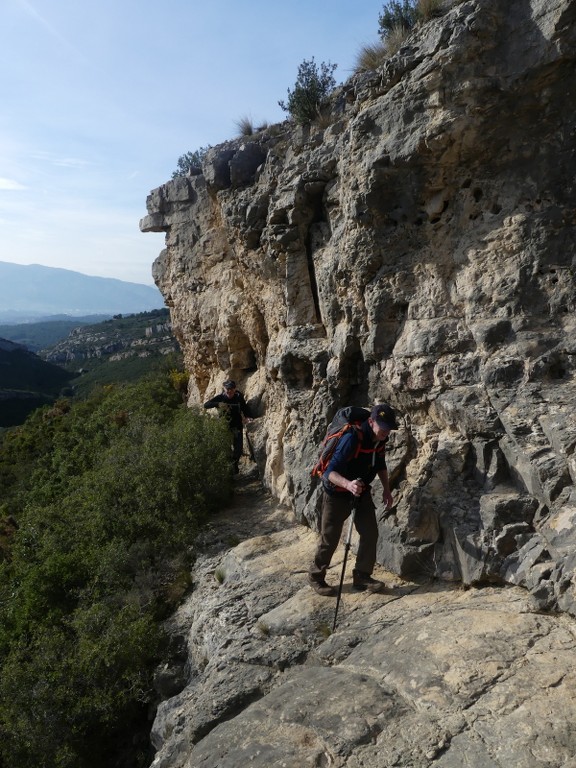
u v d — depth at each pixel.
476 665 3.51
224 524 7.77
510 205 5.34
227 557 6.66
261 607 5.35
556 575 3.98
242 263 9.45
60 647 6.17
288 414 8.04
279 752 3.28
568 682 3.24
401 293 5.93
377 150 5.77
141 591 7.02
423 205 5.83
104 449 12.41
